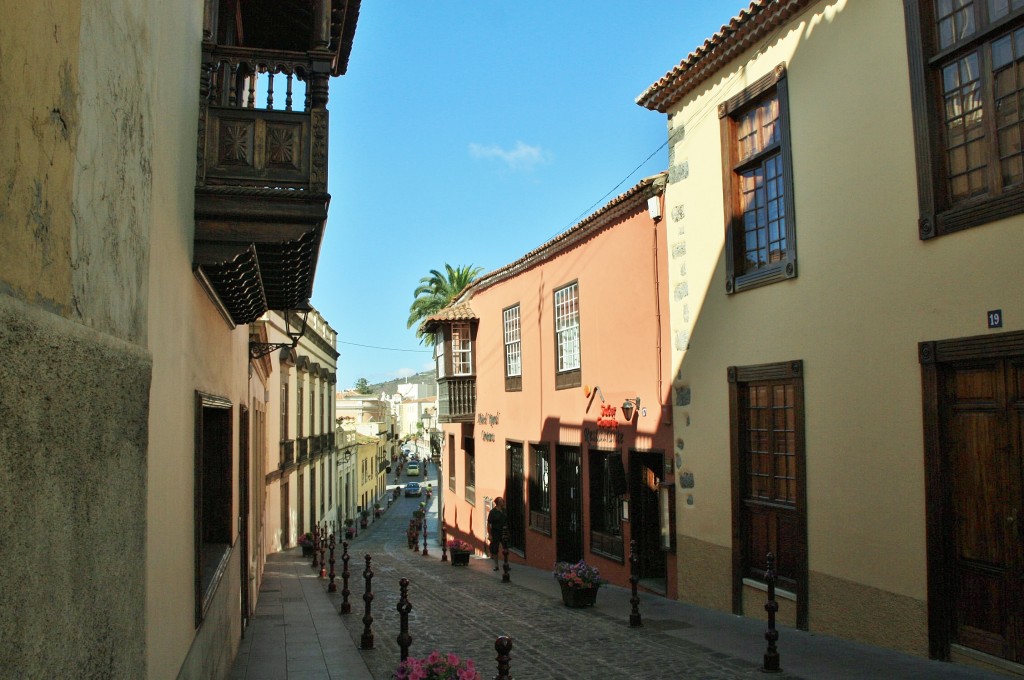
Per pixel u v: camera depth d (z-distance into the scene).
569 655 7.95
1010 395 6.31
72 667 2.34
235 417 8.91
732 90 10.13
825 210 8.40
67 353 2.33
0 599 1.82
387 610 11.48
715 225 10.55
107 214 2.90
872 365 7.68
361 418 84.19
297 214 5.95
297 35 8.77
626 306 13.33
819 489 8.38
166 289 4.29
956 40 6.94
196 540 5.47
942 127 7.08
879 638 7.48
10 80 1.99
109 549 2.77
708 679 6.77
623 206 13.20
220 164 5.92
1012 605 6.18
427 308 43.12
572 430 15.82
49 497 2.17
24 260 2.09
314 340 32.59
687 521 11.12
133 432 3.14
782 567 9.11
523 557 18.88
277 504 25.25
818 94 8.54
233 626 8.18
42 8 2.21
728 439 10.13
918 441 7.11
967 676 6.21
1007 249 6.29
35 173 2.17
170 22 4.38
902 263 7.34
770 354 9.31
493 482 21.14
